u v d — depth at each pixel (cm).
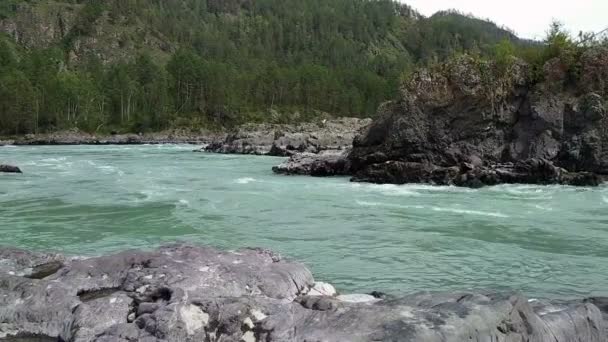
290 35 19075
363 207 2047
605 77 2964
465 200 2253
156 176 3247
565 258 1285
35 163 4144
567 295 1020
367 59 18388
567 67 3053
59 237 1474
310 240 1466
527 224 1697
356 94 11781
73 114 9819
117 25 16775
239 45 18325
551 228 1636
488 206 2077
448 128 3148
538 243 1439
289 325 630
